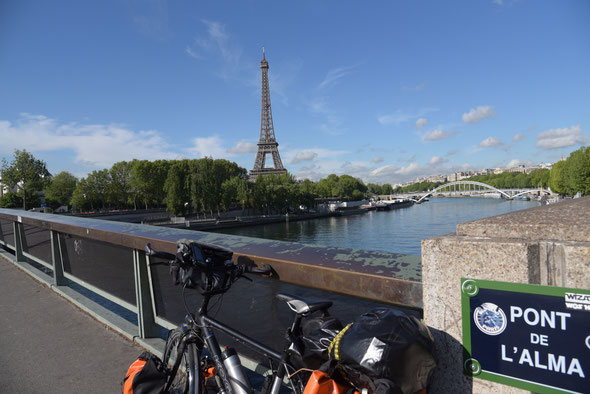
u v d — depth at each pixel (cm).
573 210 170
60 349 380
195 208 7212
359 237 6756
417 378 131
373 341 129
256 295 264
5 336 416
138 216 7406
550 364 134
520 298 139
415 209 14600
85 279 519
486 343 148
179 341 228
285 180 9894
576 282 132
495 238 154
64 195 8912
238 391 186
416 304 167
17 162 5694
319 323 171
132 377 228
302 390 163
